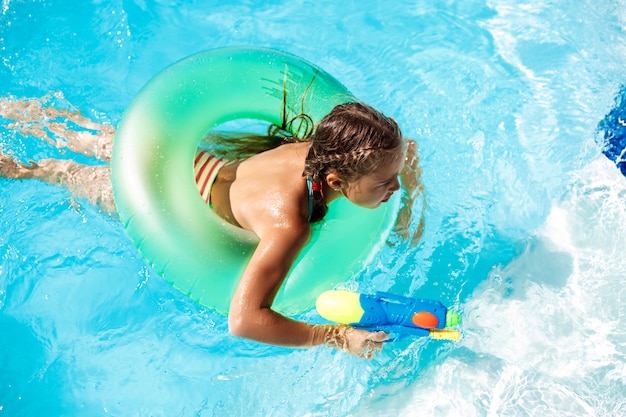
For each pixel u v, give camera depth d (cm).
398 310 236
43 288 306
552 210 319
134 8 388
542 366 272
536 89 362
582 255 303
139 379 290
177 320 304
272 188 240
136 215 246
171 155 251
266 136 284
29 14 379
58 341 296
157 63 372
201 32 387
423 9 399
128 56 372
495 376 271
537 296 291
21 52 367
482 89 362
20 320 300
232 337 301
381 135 221
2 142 322
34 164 307
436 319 235
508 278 299
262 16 396
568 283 294
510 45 383
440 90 363
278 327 231
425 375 279
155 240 244
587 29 387
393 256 308
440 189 329
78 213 315
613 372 267
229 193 255
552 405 262
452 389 271
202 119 262
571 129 343
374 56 380
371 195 234
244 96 269
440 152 341
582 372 269
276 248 228
